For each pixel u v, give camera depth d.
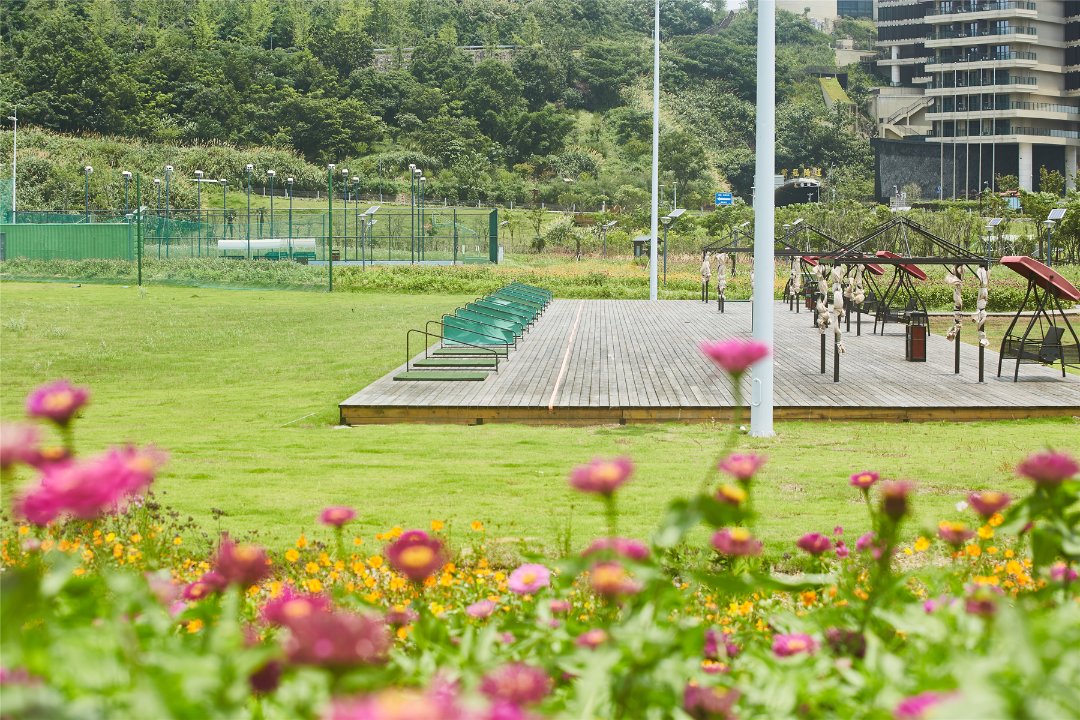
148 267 45.19
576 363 18.86
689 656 2.81
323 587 5.50
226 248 51.78
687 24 152.12
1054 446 12.13
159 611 2.89
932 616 3.03
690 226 67.12
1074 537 3.12
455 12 142.50
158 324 27.70
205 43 116.31
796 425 13.96
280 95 108.75
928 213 53.38
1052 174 82.56
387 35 135.12
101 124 100.38
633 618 2.83
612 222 73.62
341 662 1.93
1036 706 1.99
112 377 18.88
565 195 99.56
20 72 101.00
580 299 37.25
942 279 35.66
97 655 2.38
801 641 2.99
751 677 2.96
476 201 100.06
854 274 23.86
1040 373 17.55
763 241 13.02
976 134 107.25
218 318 29.36
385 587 5.35
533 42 131.25
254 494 9.73
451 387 16.02
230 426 14.14
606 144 117.75
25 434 2.38
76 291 38.62
